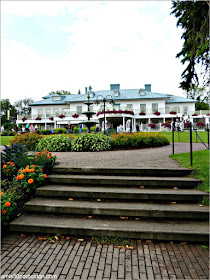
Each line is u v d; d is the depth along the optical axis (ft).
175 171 14.96
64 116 122.83
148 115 117.08
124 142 33.94
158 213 10.77
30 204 11.69
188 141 41.81
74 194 12.71
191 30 18.65
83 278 7.23
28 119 126.00
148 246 9.11
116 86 135.74
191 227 9.85
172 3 19.01
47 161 16.05
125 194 12.31
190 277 7.20
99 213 11.12
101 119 115.96
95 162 19.47
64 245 9.25
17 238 9.89
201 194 11.91
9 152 17.22
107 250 8.85
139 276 7.29
